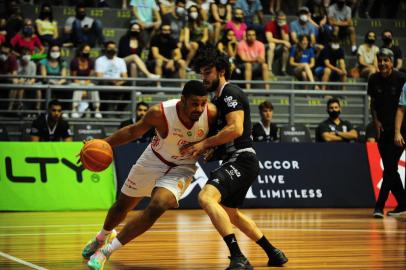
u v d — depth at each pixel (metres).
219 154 5.41
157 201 4.99
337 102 12.12
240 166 5.23
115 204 5.57
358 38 17.95
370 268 5.34
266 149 11.37
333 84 13.92
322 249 6.46
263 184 11.23
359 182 11.62
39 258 5.80
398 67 16.19
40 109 13.57
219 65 5.23
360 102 15.54
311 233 7.80
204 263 5.61
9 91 13.60
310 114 14.77
